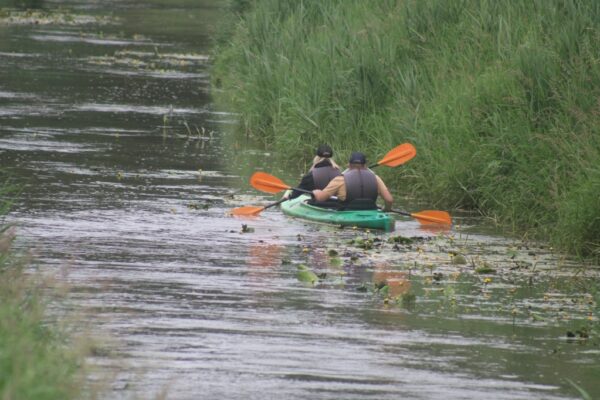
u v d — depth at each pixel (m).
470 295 41.22
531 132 60.53
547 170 56.47
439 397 27.77
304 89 78.38
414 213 56.97
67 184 61.59
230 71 110.19
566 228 50.91
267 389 27.55
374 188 56.22
